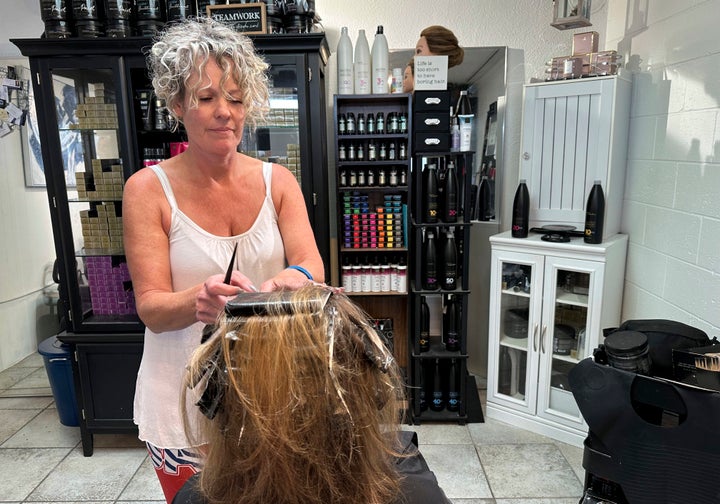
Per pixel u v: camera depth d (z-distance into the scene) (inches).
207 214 44.1
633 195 90.0
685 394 49.3
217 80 38.8
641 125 87.0
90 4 81.4
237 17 83.4
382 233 97.8
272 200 47.2
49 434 99.2
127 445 94.7
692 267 72.7
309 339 20.4
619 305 92.7
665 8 79.7
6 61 117.1
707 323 69.4
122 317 91.2
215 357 21.4
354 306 24.2
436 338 102.7
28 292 132.9
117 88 83.1
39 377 124.2
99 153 89.0
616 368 55.8
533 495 76.7
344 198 97.9
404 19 100.5
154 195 42.9
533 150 93.3
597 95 85.7
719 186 66.9
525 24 100.3
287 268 43.8
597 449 58.1
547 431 92.2
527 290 91.5
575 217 91.2
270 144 91.9
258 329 20.7
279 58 84.4
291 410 19.7
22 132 125.3
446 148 90.4
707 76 69.4
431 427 96.5
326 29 101.0
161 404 46.0
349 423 20.7
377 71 94.1
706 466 49.3
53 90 83.4
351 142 97.2
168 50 38.9
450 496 76.7
